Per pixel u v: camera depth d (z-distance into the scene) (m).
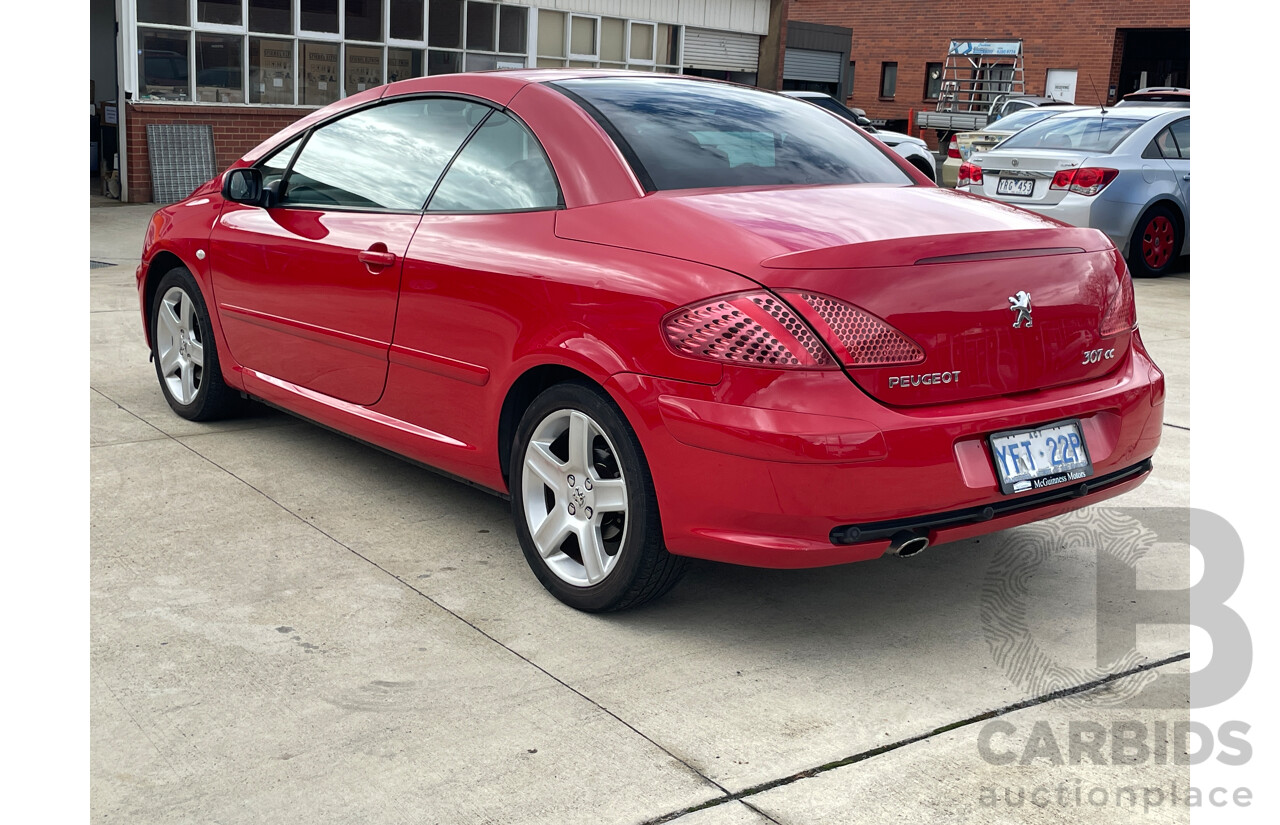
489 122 3.52
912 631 3.06
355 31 15.47
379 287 3.63
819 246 2.70
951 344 2.71
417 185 3.66
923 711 2.63
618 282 2.87
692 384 2.70
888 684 2.76
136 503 3.88
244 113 14.66
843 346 2.60
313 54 15.14
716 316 2.67
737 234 2.79
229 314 4.46
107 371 5.81
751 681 2.76
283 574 3.32
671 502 2.79
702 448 2.69
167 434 4.71
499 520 3.83
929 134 30.84
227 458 4.40
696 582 3.37
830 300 2.62
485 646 2.91
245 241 4.29
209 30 14.15
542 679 2.74
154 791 2.25
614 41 18.58
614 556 3.02
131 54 13.70
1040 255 2.90
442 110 3.71
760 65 21.16
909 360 2.66
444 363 3.41
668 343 2.74
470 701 2.63
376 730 2.49
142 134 13.97
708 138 3.36
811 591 3.32
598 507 3.01
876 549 2.69
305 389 4.14
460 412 3.41
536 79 3.53
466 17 16.53
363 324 3.73
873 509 2.63
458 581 3.31
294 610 3.09
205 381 4.71
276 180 4.27
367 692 2.66
